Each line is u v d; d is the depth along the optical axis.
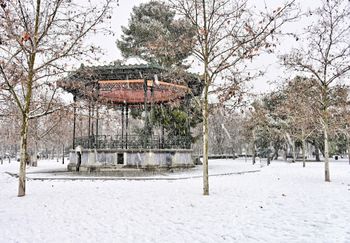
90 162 21.92
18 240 6.16
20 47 11.18
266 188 13.21
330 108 16.50
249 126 36.25
